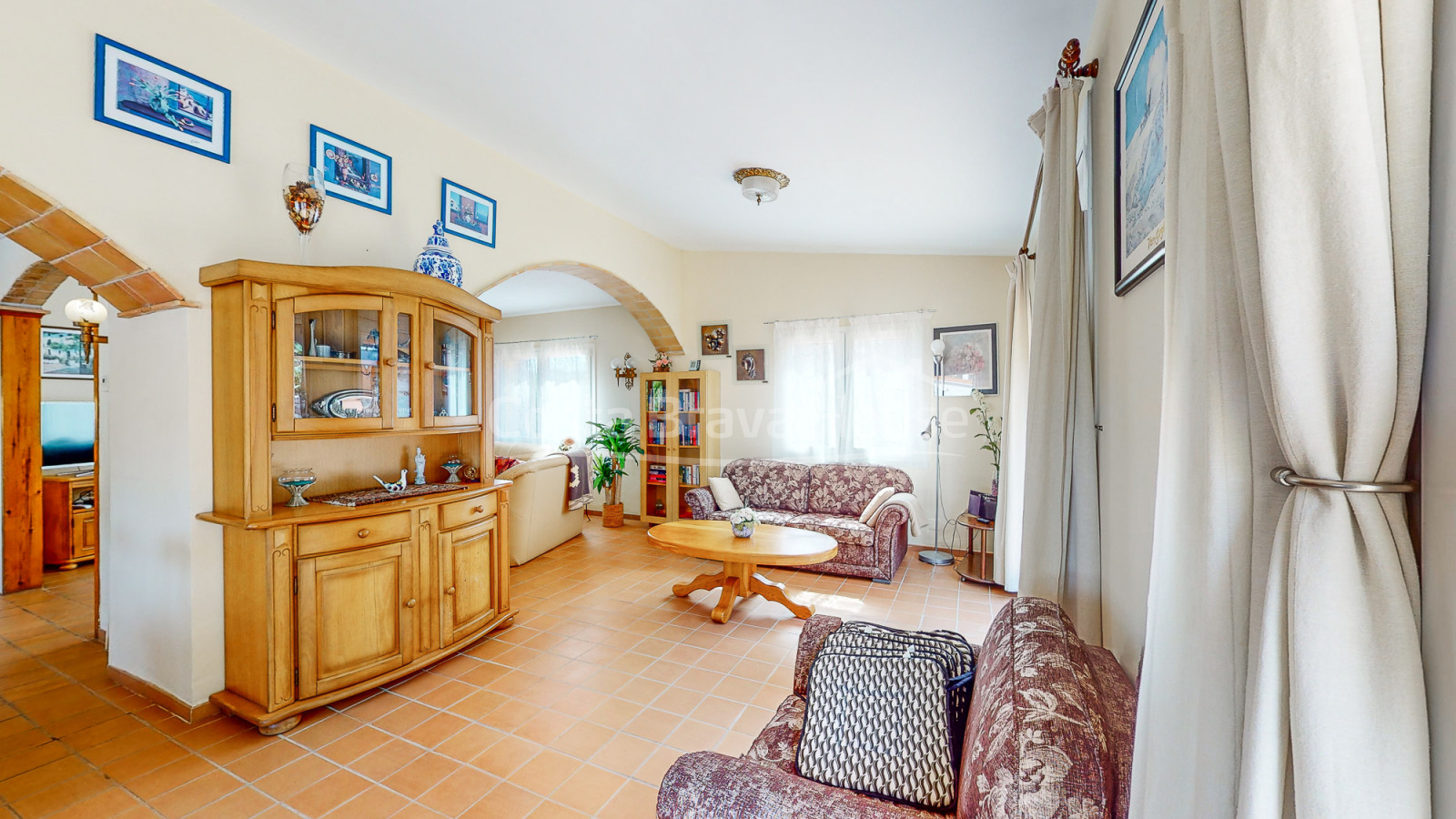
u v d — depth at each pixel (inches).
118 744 81.7
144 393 93.3
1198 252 27.0
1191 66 27.9
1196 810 24.7
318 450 105.7
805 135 115.7
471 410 121.7
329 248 104.1
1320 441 19.9
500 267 138.5
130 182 81.3
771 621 132.5
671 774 41.7
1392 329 18.5
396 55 99.9
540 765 78.6
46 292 144.2
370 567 95.6
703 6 81.4
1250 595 23.5
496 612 122.8
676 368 231.6
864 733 47.8
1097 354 69.0
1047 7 73.6
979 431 189.6
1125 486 55.8
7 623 126.3
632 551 195.6
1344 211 18.9
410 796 72.2
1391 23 18.8
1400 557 18.8
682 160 136.1
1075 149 66.7
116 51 79.5
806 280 213.8
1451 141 17.5
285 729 85.6
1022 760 31.9
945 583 159.3
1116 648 59.2
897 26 80.6
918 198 143.7
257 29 94.3
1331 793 18.6
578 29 89.2
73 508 168.4
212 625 89.2
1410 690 18.1
